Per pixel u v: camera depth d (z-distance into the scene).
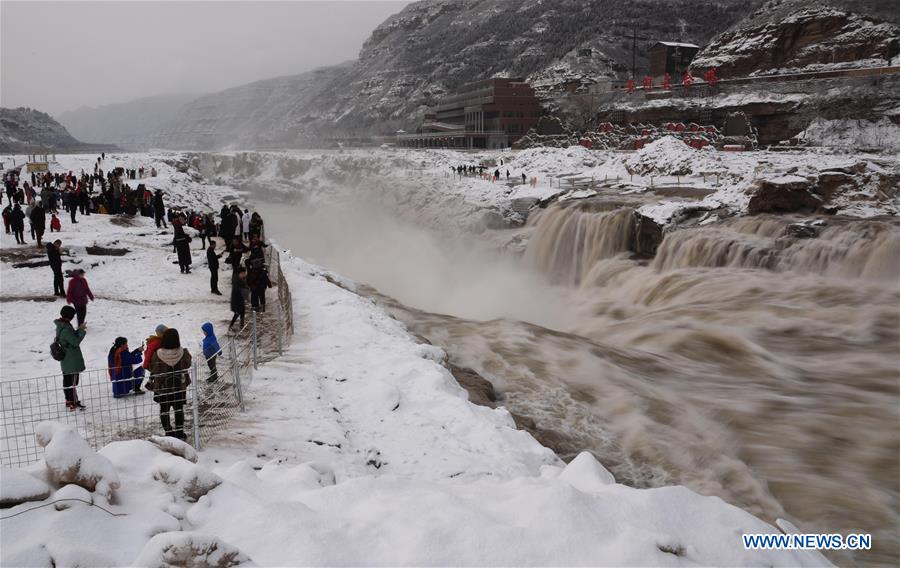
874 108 85.00
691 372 19.25
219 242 34.03
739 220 34.84
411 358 15.29
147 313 19.86
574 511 5.51
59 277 21.62
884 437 14.43
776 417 15.64
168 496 5.70
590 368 18.67
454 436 11.70
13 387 12.68
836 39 105.44
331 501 6.07
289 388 13.15
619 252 41.25
